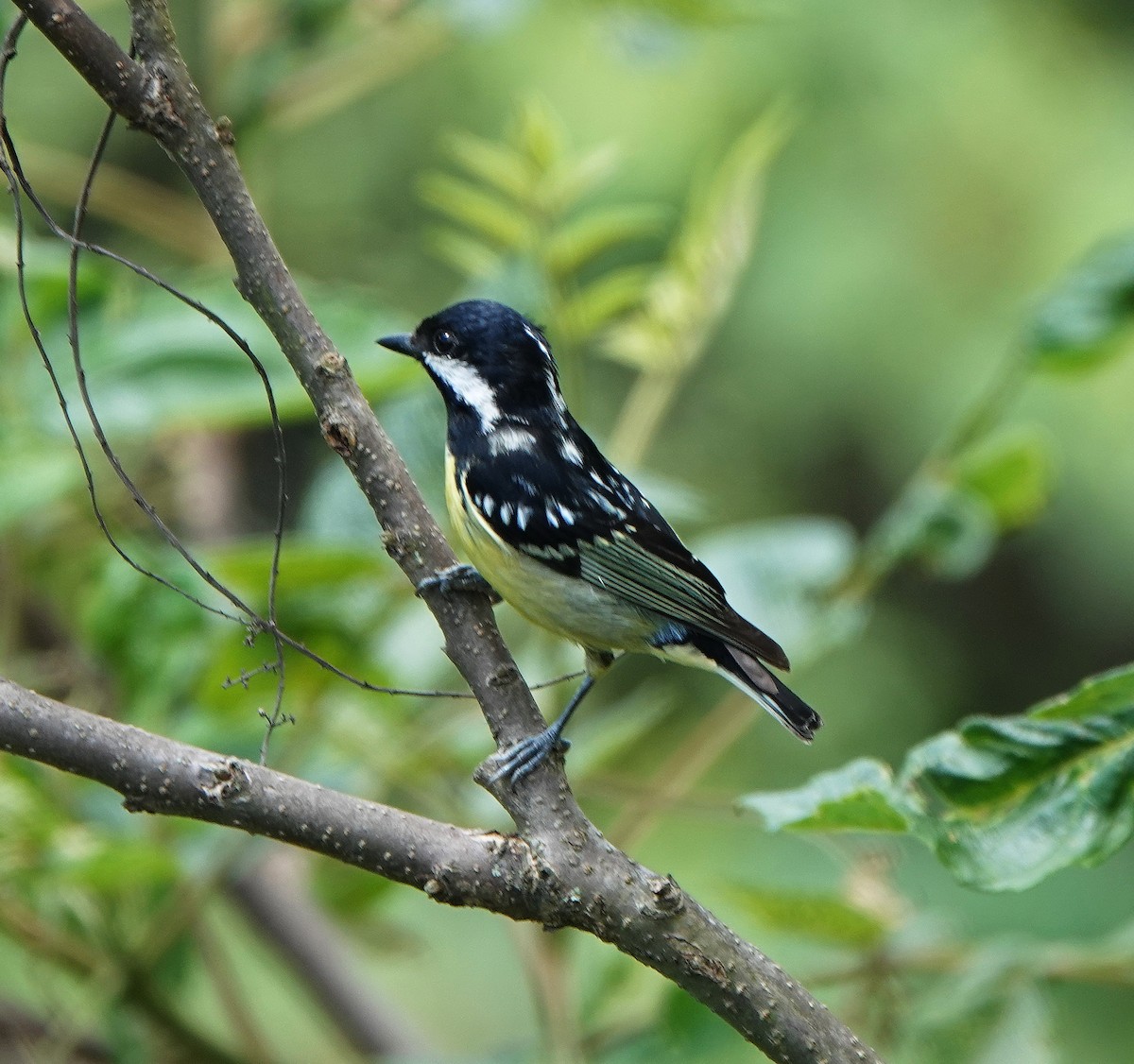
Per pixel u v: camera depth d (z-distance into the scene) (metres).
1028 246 21.03
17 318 8.98
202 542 11.66
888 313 21.09
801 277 21.22
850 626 9.75
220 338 8.90
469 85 19.91
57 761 5.34
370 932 11.02
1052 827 6.00
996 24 21.64
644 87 20.08
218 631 8.78
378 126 19.84
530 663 10.20
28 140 18.12
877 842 8.55
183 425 9.74
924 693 21.69
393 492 6.28
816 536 10.25
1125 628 22.25
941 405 20.88
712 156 19.81
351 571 8.48
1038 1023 7.95
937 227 21.33
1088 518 21.38
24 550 10.16
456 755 9.15
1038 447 9.87
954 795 6.13
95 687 9.66
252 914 10.73
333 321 9.09
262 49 11.32
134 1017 8.98
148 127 5.99
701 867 14.23
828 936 8.35
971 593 22.34
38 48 18.64
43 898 9.08
